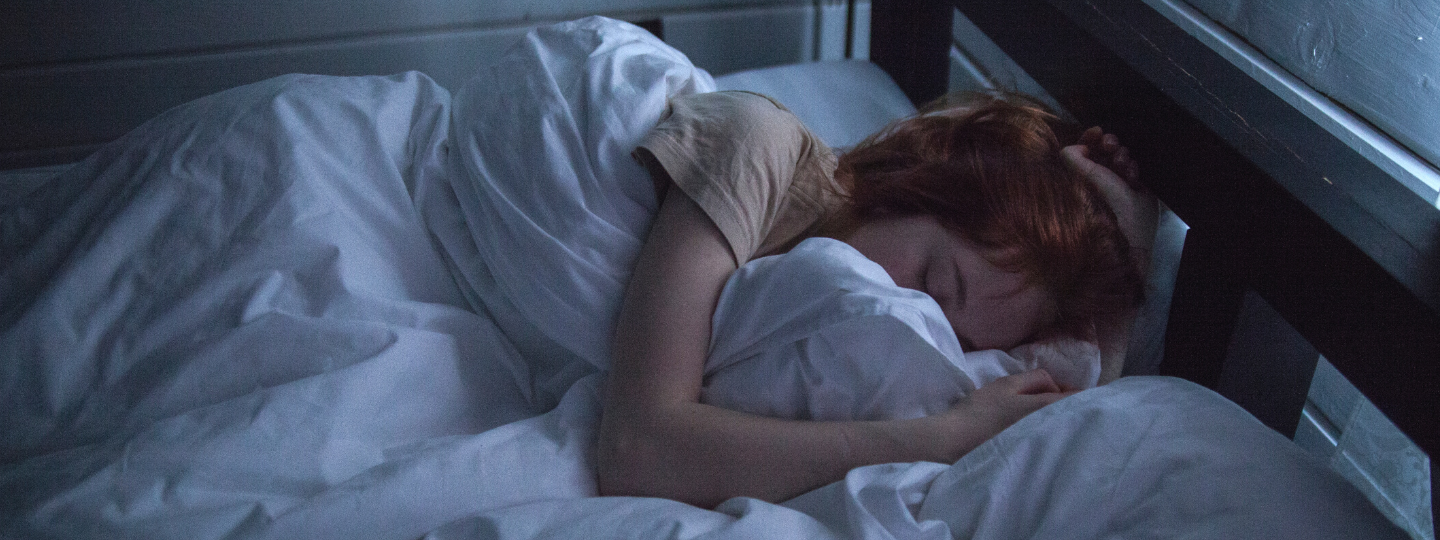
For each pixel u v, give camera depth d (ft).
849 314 2.00
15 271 2.36
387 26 4.88
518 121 2.55
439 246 2.60
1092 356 2.44
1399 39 2.21
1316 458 1.86
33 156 4.83
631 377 2.06
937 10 3.95
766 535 1.75
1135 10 2.88
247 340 2.14
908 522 1.79
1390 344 1.74
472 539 1.82
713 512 1.91
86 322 2.16
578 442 2.15
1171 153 2.43
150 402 2.06
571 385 2.43
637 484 2.01
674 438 1.99
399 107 2.77
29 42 4.46
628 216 2.39
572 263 2.28
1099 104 2.77
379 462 2.04
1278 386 2.55
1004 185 2.41
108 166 2.49
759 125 2.37
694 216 2.22
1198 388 2.07
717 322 2.16
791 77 4.25
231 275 2.24
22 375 2.07
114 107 4.78
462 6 4.91
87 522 1.76
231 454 1.92
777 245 2.51
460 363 2.34
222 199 2.35
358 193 2.47
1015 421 2.06
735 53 5.44
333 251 2.31
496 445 2.07
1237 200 2.18
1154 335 2.75
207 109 2.60
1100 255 2.42
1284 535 1.65
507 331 2.54
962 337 2.40
